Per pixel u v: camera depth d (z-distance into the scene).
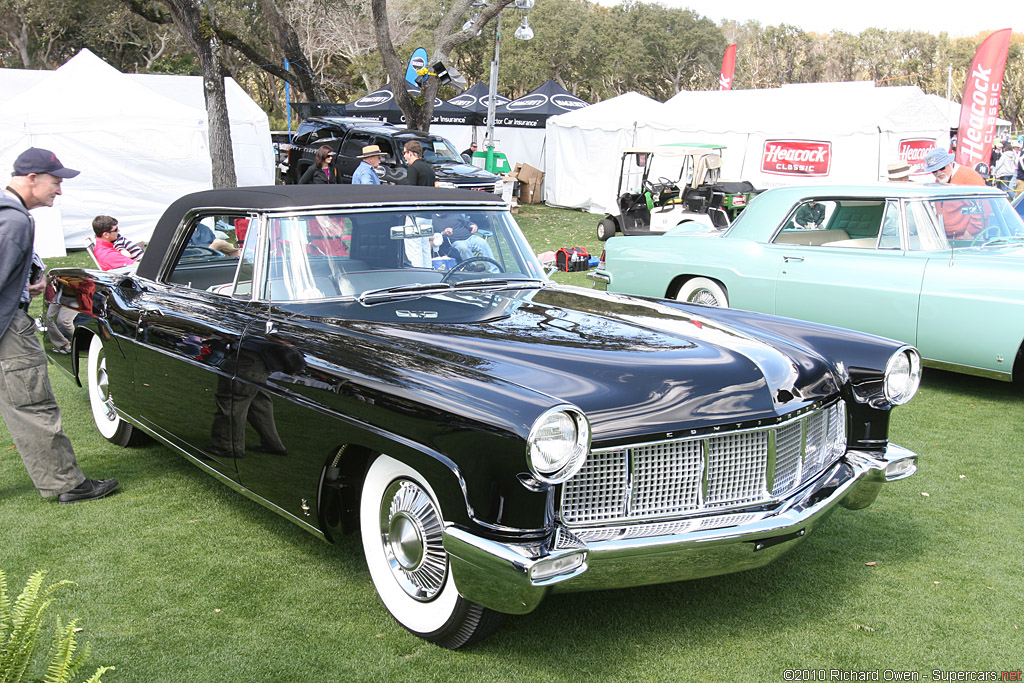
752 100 17.78
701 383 2.95
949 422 5.71
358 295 3.68
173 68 38.72
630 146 19.11
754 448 2.98
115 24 34.59
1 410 4.03
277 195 3.81
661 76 69.94
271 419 3.34
